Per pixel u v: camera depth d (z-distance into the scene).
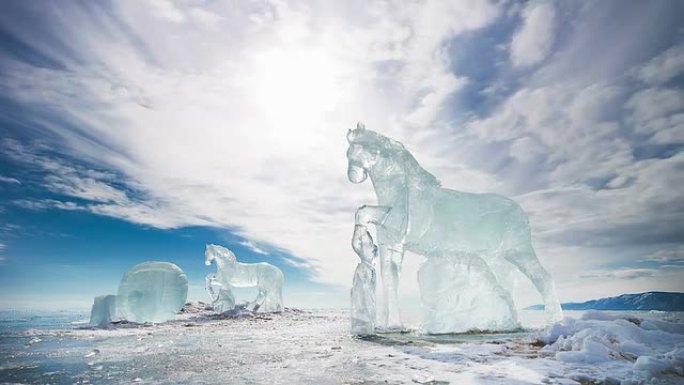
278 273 14.72
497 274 8.21
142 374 3.73
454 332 7.20
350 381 3.38
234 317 12.23
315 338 6.68
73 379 3.52
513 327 7.48
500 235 7.74
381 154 7.98
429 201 7.83
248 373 3.74
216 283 13.69
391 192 7.84
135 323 9.71
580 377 3.40
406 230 7.61
